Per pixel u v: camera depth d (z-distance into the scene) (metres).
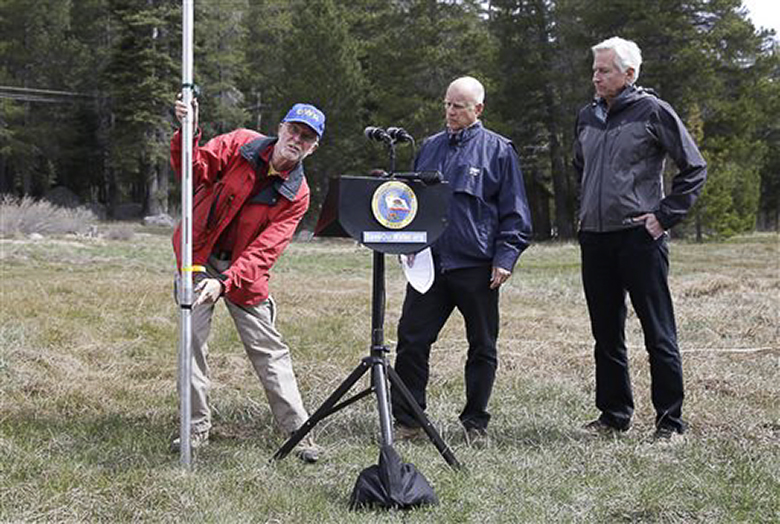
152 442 4.32
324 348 7.28
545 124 37.81
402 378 4.70
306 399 5.33
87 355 6.73
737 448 4.25
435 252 4.61
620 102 4.50
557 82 35.66
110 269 15.20
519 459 4.16
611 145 4.53
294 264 18.22
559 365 6.49
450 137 4.65
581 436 4.68
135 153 42.28
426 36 36.59
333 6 40.81
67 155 50.03
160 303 9.98
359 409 5.14
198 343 4.16
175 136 3.80
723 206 31.64
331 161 38.78
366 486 3.51
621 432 4.74
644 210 4.47
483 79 35.47
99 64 49.88
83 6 52.34
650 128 4.43
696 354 6.87
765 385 5.75
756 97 35.44
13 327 7.51
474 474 3.89
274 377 4.20
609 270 4.64
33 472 3.75
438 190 3.87
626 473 3.94
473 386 4.63
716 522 3.38
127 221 44.75
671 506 3.50
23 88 47.06
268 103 47.06
